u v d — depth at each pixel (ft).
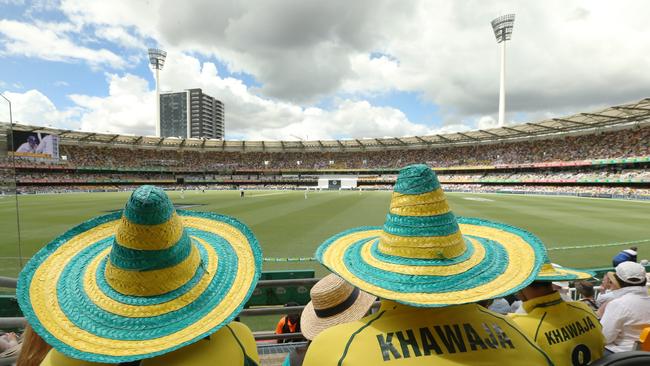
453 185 216.33
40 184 194.18
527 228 58.29
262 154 277.23
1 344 9.48
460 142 232.73
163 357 4.31
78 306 4.28
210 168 262.26
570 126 169.99
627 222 65.10
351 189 236.22
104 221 5.23
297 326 13.67
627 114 140.26
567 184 172.04
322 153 273.33
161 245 4.03
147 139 231.50
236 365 4.79
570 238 49.67
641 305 10.05
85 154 224.74
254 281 4.71
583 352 7.24
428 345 3.96
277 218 70.18
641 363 4.61
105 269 4.52
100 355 3.85
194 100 631.97
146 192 3.93
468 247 4.85
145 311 4.17
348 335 4.17
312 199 126.11
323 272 32.83
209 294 4.52
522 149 206.59
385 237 4.70
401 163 248.11
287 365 7.72
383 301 4.62
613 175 154.30
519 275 4.30
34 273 4.47
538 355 4.36
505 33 227.61
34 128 172.04
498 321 4.52
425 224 4.40
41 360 5.75
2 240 48.60
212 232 5.43
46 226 60.49
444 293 4.01
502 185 201.36
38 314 4.18
